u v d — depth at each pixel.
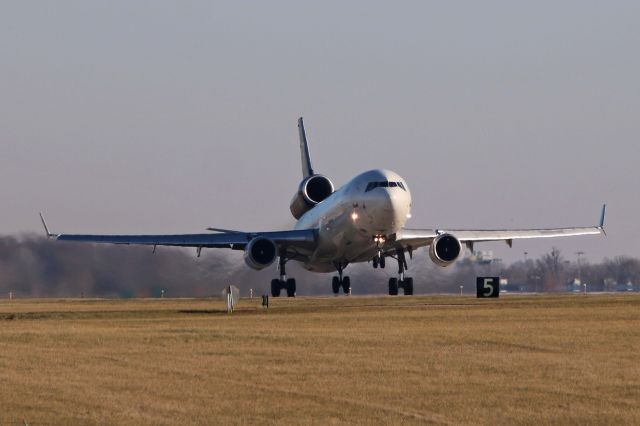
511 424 65.75
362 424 65.88
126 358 98.00
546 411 69.81
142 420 67.50
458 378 83.75
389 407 71.50
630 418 67.38
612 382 81.44
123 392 78.00
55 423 66.75
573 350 102.19
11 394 77.38
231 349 104.50
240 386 80.44
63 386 81.00
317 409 70.81
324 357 97.25
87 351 104.38
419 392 77.31
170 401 74.06
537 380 82.62
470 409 70.62
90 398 75.38
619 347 104.38
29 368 91.50
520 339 111.88
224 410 70.62
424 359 95.38
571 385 80.19
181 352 102.38
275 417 68.25
